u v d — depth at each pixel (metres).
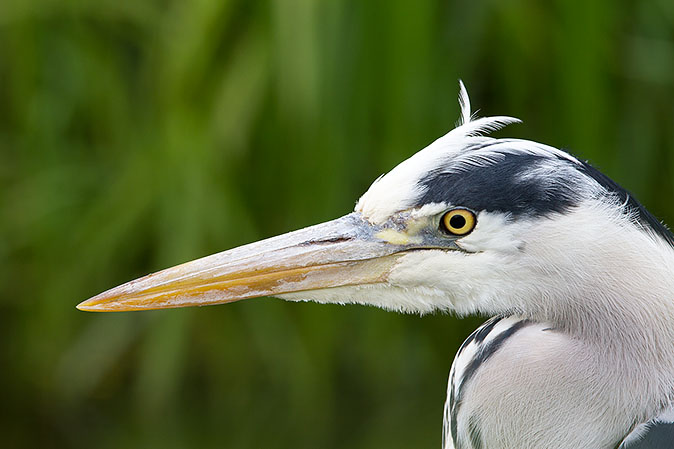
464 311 3.70
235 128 7.45
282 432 7.76
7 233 8.11
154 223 7.87
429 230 3.66
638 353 3.41
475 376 3.65
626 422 3.41
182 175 7.52
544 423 3.48
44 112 8.08
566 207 3.46
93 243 7.84
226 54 7.43
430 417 7.73
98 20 8.10
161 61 7.61
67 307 8.06
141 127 8.04
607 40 7.38
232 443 7.68
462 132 3.64
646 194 7.77
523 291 3.55
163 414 7.96
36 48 7.96
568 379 3.45
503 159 3.55
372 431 7.66
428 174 3.64
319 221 7.38
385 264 3.74
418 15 7.00
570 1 7.17
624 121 7.67
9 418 8.19
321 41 6.86
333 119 7.05
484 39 7.45
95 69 8.03
